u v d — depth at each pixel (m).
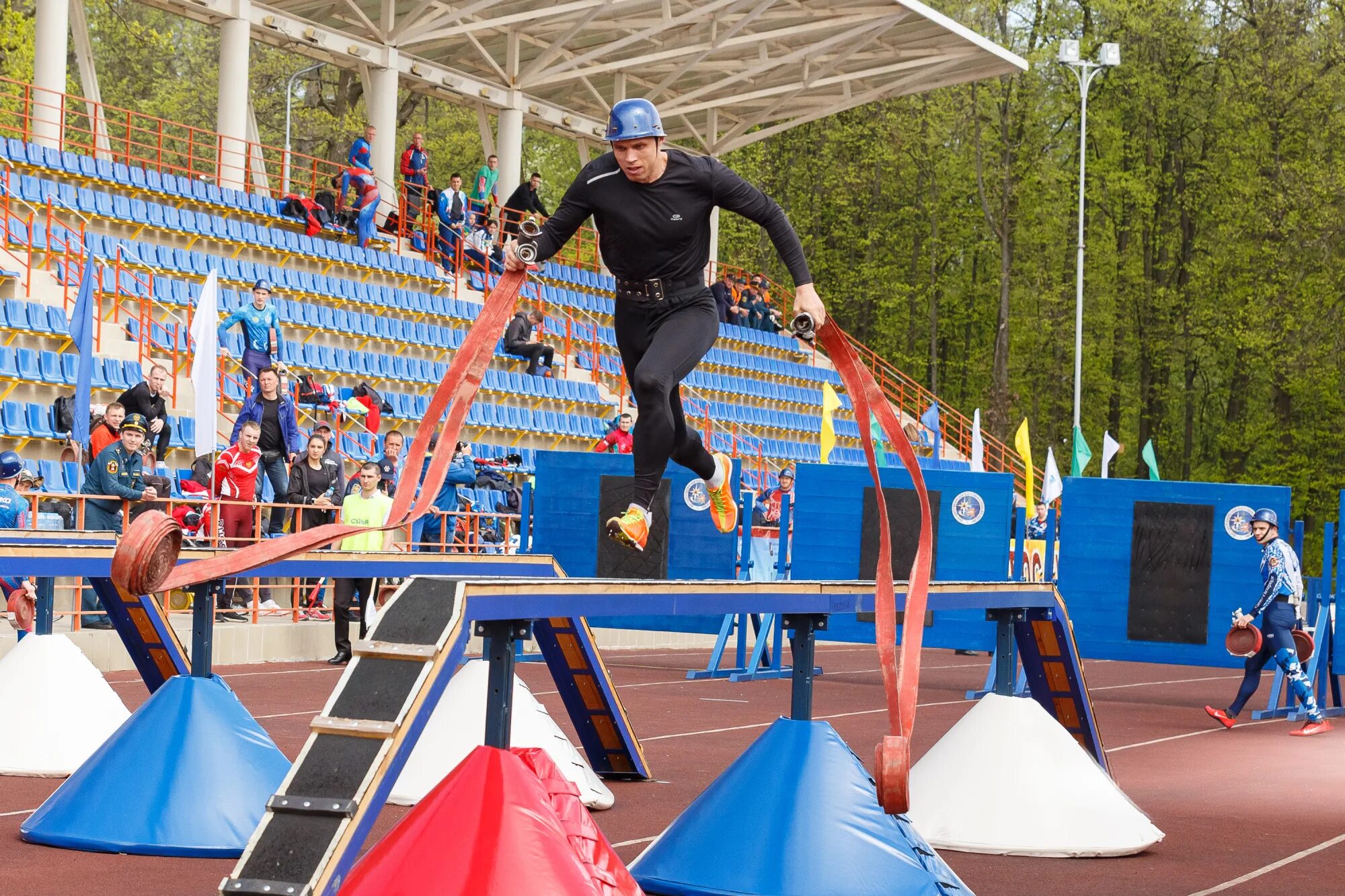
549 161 70.00
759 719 13.98
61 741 9.46
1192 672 22.75
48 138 26.30
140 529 4.52
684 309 6.31
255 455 16.66
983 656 23.91
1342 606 16.42
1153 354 57.62
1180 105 56.72
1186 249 57.97
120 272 23.67
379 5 32.41
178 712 7.70
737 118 41.06
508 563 9.35
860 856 6.57
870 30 32.62
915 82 37.47
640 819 8.74
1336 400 52.09
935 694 17.11
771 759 6.95
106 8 63.50
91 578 8.50
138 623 9.24
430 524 18.72
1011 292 59.78
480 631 5.47
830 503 17.62
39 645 9.78
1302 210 51.50
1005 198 56.69
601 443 24.69
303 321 26.14
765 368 37.56
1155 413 59.84
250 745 7.75
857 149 60.47
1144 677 21.59
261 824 4.63
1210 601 16.44
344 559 8.32
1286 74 52.97
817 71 36.53
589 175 6.19
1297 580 14.91
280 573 7.97
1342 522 16.44
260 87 60.09
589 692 9.84
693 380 33.72
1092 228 59.19
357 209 30.94
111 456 14.88
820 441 37.09
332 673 15.99
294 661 17.14
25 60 47.97
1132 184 55.78
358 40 32.03
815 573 17.62
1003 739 8.51
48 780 9.27
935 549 17.16
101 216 25.05
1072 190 58.25
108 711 9.77
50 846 7.45
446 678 4.91
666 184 6.16
